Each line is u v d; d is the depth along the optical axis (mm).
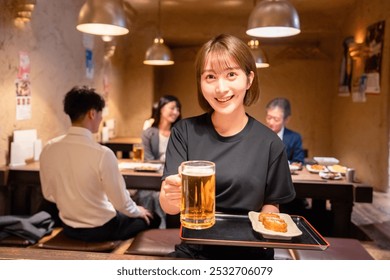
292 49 7469
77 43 4691
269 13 2711
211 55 1195
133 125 6797
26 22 3463
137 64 6691
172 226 2926
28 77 3541
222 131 1374
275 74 7488
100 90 5543
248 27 2873
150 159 3756
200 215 1020
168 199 1180
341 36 6645
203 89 1243
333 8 6160
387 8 4848
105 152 2244
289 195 1390
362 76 5656
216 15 6570
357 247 2105
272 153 1358
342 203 2754
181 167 1043
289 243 1070
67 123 4469
